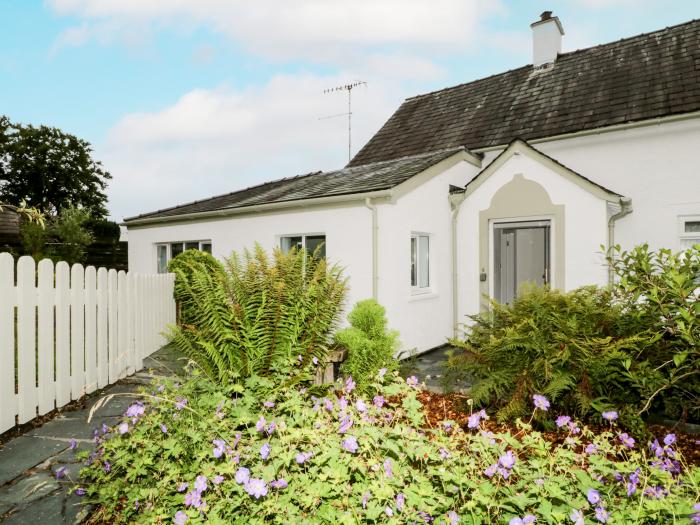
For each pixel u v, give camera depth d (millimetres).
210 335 4648
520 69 12836
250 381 3504
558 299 4508
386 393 3516
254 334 4469
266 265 5121
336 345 5230
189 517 2104
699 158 7863
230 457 2414
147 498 2350
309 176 13438
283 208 9008
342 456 2422
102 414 4418
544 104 10766
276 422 2748
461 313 9133
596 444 2605
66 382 4691
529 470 2410
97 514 2557
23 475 3156
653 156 8328
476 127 11516
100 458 2662
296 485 2248
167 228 12219
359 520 1975
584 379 3889
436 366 7000
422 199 8289
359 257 7762
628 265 4133
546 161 7980
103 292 5398
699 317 3555
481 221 8844
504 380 4121
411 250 8297
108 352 5551
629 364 3590
